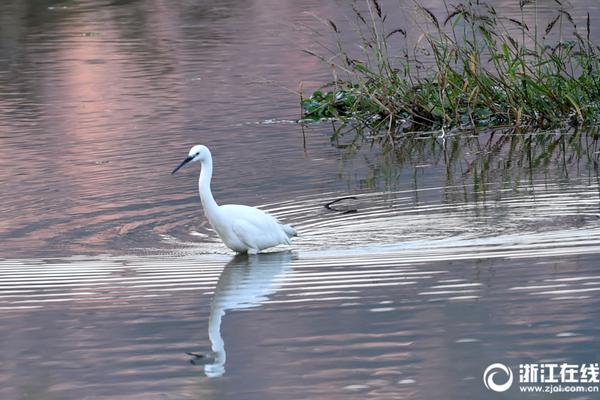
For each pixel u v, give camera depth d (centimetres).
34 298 1246
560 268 1273
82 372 1024
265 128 2283
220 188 1792
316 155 2041
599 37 3009
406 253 1379
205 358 1046
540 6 3678
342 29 3491
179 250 1451
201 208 1667
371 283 1254
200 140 2162
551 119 2297
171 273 1338
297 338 1087
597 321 1095
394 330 1096
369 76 2453
